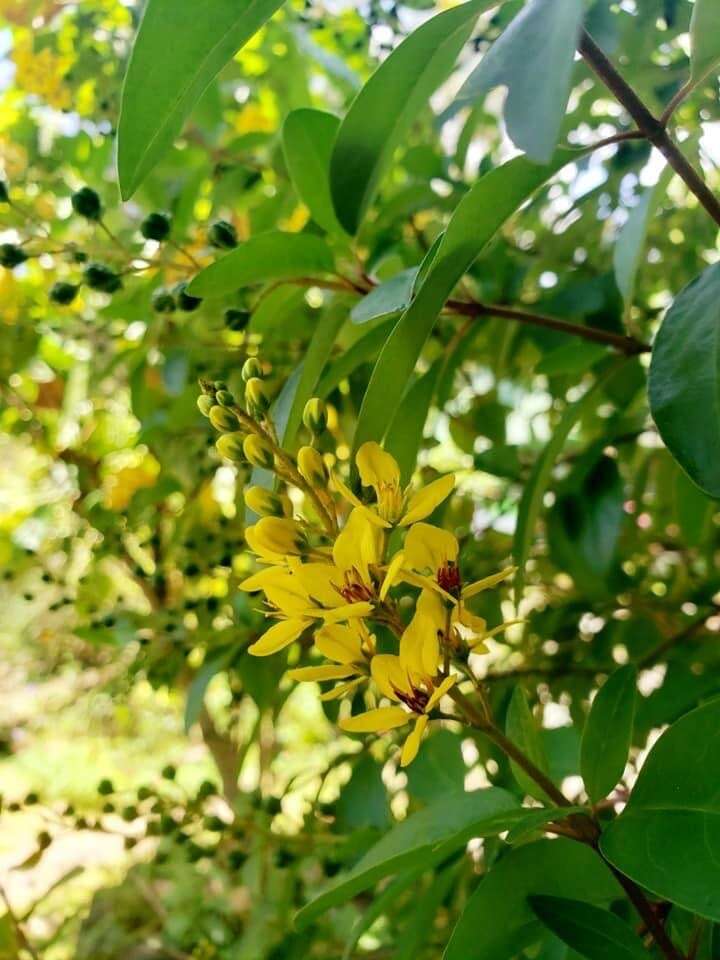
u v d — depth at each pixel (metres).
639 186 0.24
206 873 0.27
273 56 0.27
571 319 0.23
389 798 0.23
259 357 0.23
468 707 0.11
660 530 0.28
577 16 0.10
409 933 0.17
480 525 0.29
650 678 0.27
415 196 0.21
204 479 0.24
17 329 0.27
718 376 0.12
